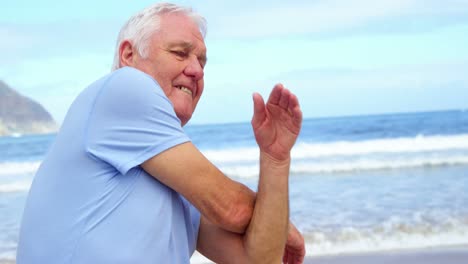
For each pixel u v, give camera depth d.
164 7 2.07
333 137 29.42
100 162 1.81
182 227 1.96
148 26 2.03
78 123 1.86
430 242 7.39
